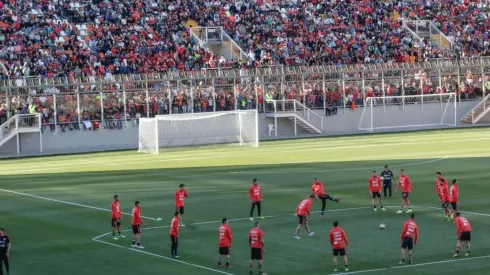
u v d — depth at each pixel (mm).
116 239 44531
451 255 39594
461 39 132750
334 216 49594
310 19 129125
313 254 40188
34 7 116000
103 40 113500
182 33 119438
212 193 59500
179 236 44969
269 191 59719
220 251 38062
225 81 106750
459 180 63156
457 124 117000
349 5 133750
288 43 123438
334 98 112438
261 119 108625
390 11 135500
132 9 121125
